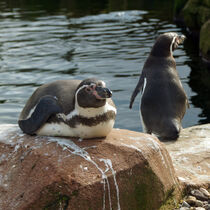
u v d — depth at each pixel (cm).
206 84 1336
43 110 535
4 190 507
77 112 515
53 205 475
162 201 549
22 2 3759
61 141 534
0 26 2466
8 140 558
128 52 1767
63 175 481
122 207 505
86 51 1802
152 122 962
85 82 500
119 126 1021
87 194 480
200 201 563
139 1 3731
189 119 1063
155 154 548
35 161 508
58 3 3628
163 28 2362
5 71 1495
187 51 1862
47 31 2291
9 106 1136
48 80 1372
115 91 1261
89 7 3341
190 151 758
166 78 998
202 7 2166
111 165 506
